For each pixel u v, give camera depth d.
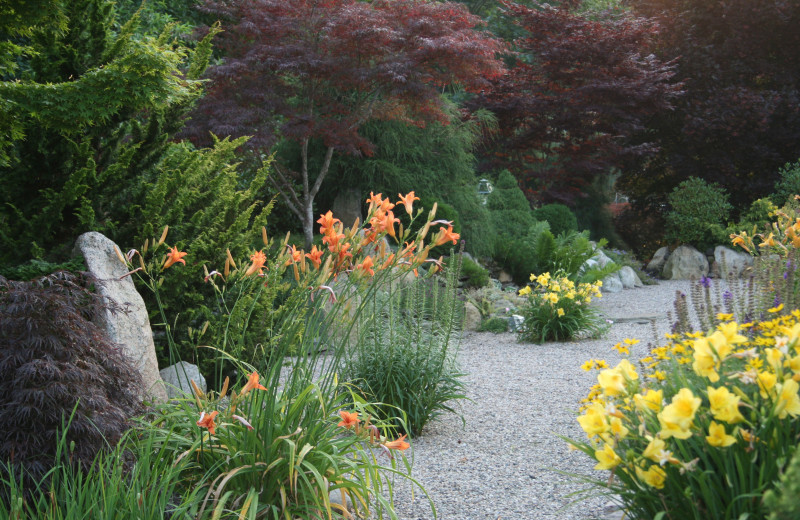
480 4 20.02
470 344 8.02
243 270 3.14
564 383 5.91
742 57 16.44
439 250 10.70
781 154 16.38
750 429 1.85
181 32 9.85
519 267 11.94
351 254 2.80
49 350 2.62
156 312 4.58
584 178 16.55
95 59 4.77
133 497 2.26
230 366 4.88
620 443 2.11
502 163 16.31
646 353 7.02
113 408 2.72
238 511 2.59
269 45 9.34
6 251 4.29
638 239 18.08
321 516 2.74
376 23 9.16
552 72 15.88
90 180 4.48
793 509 1.35
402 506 3.32
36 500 2.42
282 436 2.66
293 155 11.52
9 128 3.95
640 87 15.11
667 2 17.52
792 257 3.79
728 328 1.90
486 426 4.71
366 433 2.79
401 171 11.63
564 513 3.13
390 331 4.61
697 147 16.45
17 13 4.04
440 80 10.21
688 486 1.80
